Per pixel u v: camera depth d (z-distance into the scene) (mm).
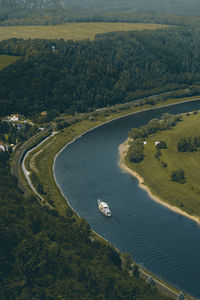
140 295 149125
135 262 181250
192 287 166375
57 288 153375
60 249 170000
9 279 155125
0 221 178000
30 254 165000
